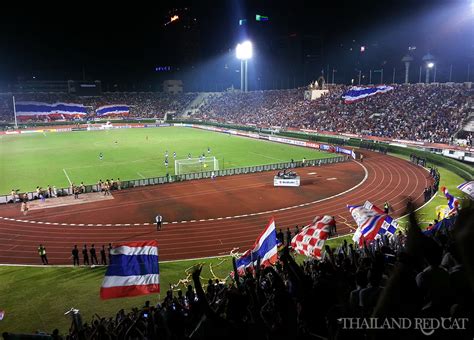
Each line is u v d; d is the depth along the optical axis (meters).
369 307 5.09
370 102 92.12
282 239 31.02
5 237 35.81
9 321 21.62
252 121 113.06
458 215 3.55
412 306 3.83
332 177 56.72
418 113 79.38
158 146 85.62
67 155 75.56
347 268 9.41
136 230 37.12
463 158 59.16
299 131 95.81
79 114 135.25
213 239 34.59
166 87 160.75
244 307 4.91
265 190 50.78
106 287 16.36
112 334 10.72
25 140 96.50
